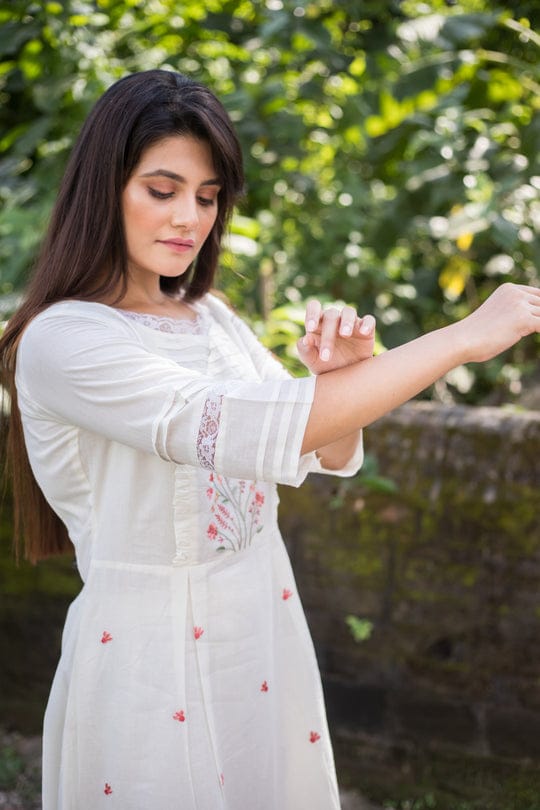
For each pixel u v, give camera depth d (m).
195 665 1.43
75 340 1.30
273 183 3.29
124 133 1.35
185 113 1.35
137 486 1.41
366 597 2.48
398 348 1.20
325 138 3.47
